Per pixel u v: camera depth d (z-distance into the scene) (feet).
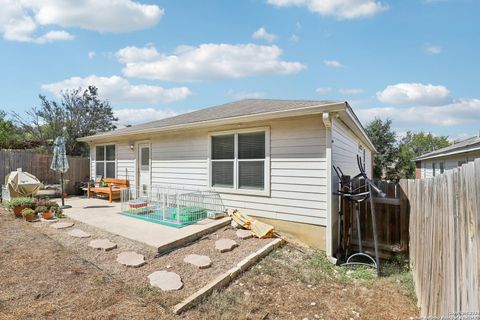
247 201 23.45
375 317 11.70
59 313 10.11
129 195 26.96
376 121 82.23
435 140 95.04
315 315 11.82
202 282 13.03
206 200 26.02
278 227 21.66
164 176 30.53
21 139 58.29
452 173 7.54
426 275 10.86
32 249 15.96
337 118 21.39
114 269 14.01
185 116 34.63
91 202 32.91
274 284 14.16
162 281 12.85
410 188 17.44
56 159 28.94
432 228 10.18
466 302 6.11
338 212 21.17
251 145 23.31
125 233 18.71
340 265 18.15
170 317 10.41
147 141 32.65
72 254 15.55
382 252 20.02
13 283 12.00
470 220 5.91
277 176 21.75
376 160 81.15
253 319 11.08
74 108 66.03
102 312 10.29
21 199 24.38
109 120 74.23
